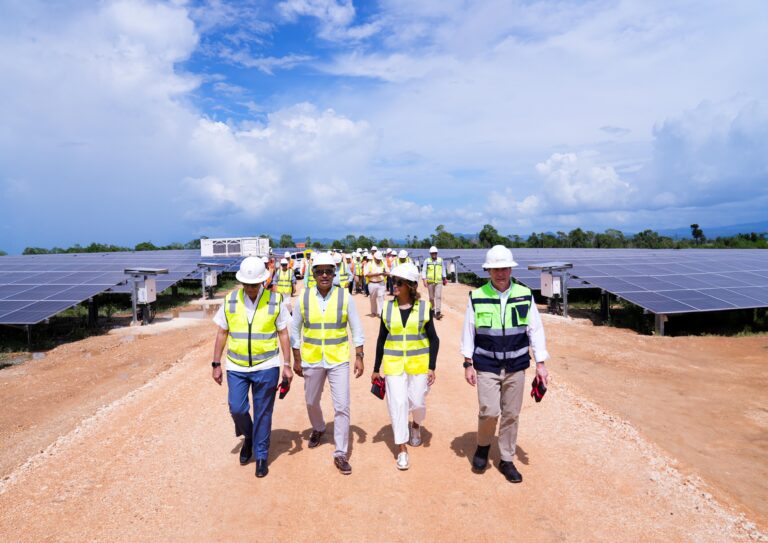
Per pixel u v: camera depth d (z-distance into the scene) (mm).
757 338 12875
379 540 3666
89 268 21047
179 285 27594
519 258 27906
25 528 3861
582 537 3691
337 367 4855
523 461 4973
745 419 6707
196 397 7207
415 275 4883
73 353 11273
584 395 7277
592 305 19500
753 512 4176
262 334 4723
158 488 4480
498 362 4457
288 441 5574
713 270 18906
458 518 3953
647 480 4590
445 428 5961
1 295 14211
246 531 3799
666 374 9055
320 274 4832
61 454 5250
